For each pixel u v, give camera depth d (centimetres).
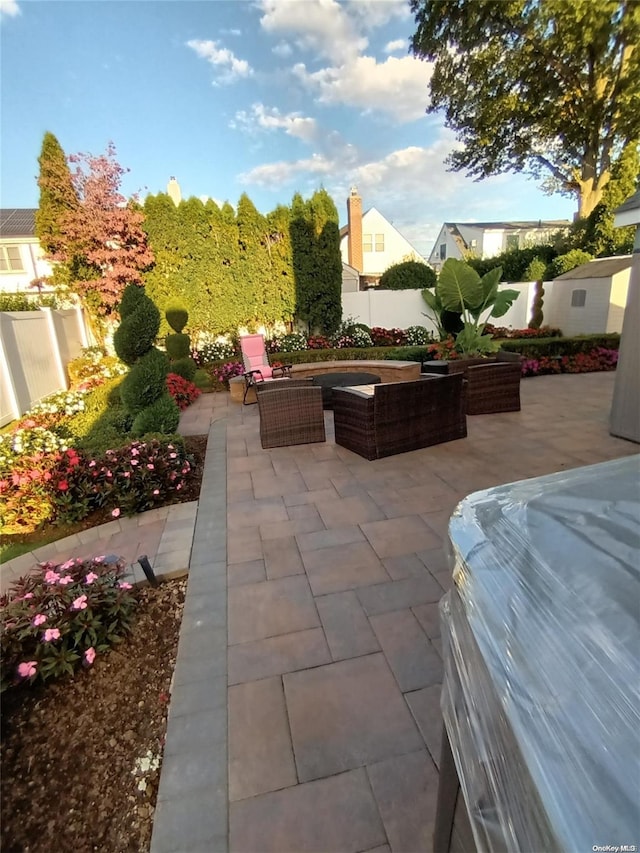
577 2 928
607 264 1016
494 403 551
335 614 206
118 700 168
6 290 1439
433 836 111
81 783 138
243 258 1027
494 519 98
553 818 48
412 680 168
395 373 729
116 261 1011
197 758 142
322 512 311
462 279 793
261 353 788
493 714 64
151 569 241
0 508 317
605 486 102
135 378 445
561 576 77
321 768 137
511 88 1149
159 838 121
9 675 171
